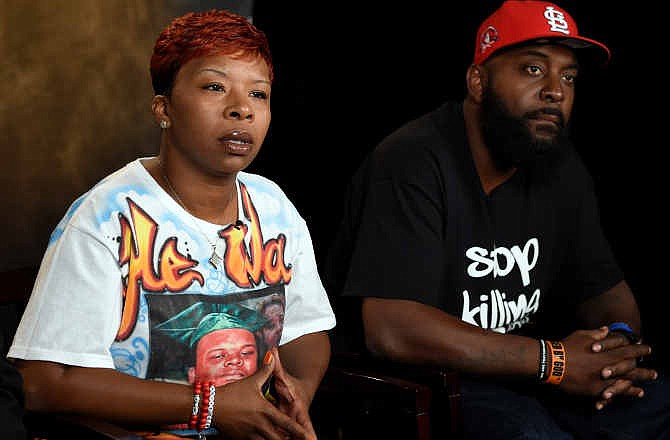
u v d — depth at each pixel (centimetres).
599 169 400
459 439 256
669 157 380
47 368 207
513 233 300
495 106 289
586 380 275
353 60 444
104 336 211
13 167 345
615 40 388
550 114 287
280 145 455
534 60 285
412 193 283
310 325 249
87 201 217
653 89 381
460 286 291
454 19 425
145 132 376
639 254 391
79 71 356
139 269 216
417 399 244
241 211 234
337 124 450
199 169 222
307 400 237
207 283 224
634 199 391
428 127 297
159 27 377
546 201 306
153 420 211
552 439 264
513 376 274
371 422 255
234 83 218
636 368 280
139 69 371
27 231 349
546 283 317
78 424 200
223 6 409
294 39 445
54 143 353
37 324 208
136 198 219
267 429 214
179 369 221
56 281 210
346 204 303
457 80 429
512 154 289
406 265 278
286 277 242
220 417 212
